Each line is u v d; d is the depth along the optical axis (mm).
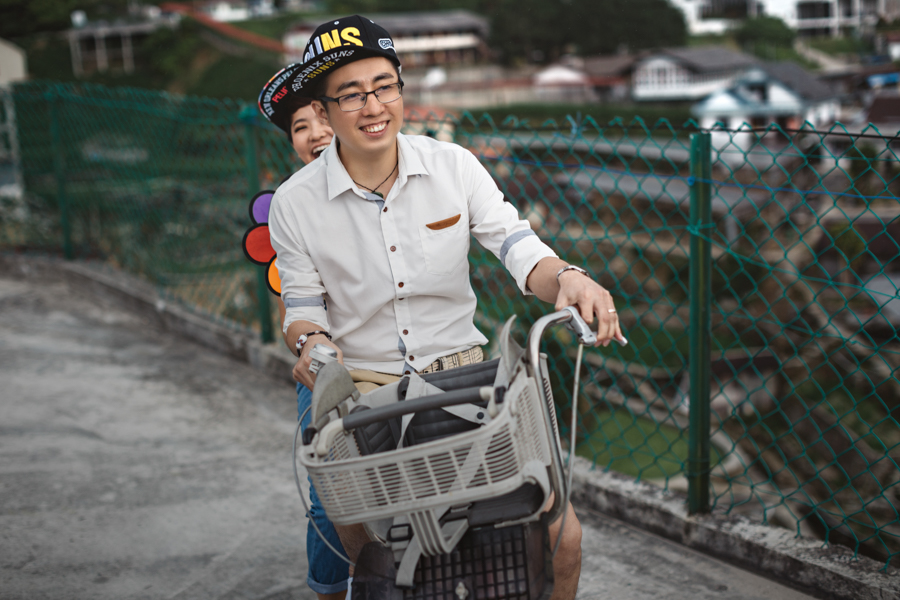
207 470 3762
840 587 2559
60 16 87438
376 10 103562
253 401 4695
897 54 46562
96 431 4195
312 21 88562
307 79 1802
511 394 1460
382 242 1923
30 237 7680
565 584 1869
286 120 2883
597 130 3150
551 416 1762
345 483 1481
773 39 77062
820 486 10445
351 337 2018
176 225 6184
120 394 4750
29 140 7781
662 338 13695
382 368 2002
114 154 6832
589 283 1713
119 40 83875
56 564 2910
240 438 4156
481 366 1823
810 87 45031
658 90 70500
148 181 6449
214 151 5672
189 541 3115
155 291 6395
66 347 5586
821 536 8609
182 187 6035
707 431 2969
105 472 3705
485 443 1423
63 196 7227
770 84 44312
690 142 2854
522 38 92312
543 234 3629
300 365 1886
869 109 15398
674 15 86375
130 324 6207
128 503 3412
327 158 1939
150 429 4250
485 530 1608
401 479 1456
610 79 72250
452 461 1437
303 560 2979
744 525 2896
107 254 7266
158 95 5965
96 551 3018
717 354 13086
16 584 2768
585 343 1610
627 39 88312
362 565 1660
